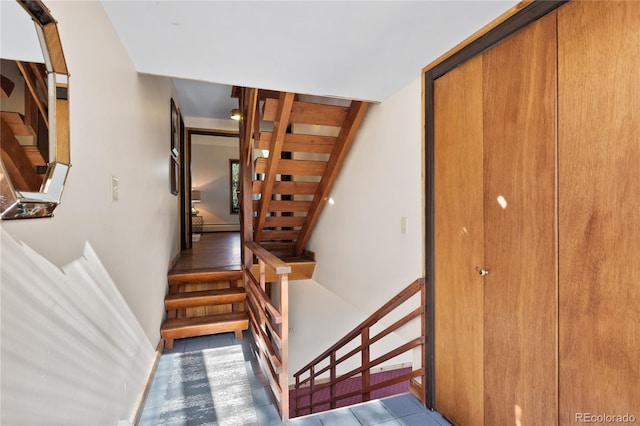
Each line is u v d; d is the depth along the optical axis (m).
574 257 1.15
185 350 2.62
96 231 1.28
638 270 0.97
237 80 2.08
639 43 0.96
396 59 1.78
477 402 1.58
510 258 1.40
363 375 2.43
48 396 0.91
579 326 1.14
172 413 1.82
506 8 1.32
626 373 1.00
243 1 1.26
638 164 0.97
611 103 1.03
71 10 1.07
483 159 1.53
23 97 0.75
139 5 1.30
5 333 0.73
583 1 1.10
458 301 1.70
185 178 5.13
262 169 3.07
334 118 2.77
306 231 3.81
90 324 1.20
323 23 1.42
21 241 0.79
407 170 2.11
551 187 1.23
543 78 1.25
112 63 1.48
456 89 1.68
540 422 1.28
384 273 2.40
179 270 3.31
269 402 1.93
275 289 4.81
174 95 3.90
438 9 1.32
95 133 1.27
